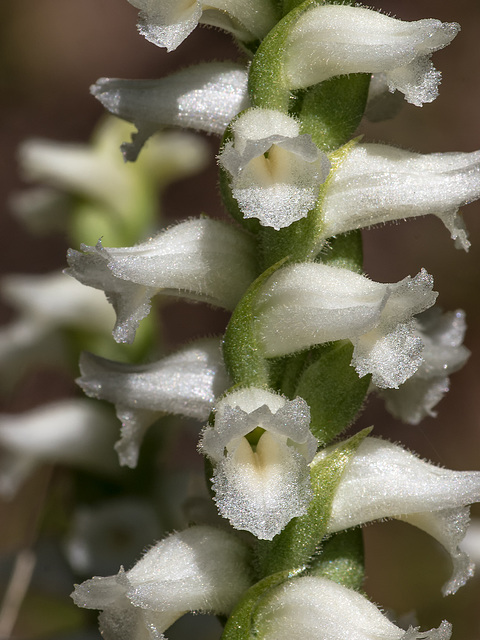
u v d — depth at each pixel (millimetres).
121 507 180
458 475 137
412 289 131
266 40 136
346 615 133
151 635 134
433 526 139
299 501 129
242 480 129
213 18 138
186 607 135
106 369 144
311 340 134
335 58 135
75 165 189
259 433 132
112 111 144
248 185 131
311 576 135
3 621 188
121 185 191
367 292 132
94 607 134
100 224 191
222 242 137
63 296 186
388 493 136
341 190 136
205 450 130
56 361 192
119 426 183
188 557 136
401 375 131
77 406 184
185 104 142
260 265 137
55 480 189
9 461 188
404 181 136
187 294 139
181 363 143
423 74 135
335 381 135
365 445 137
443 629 131
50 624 193
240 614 133
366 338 132
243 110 136
